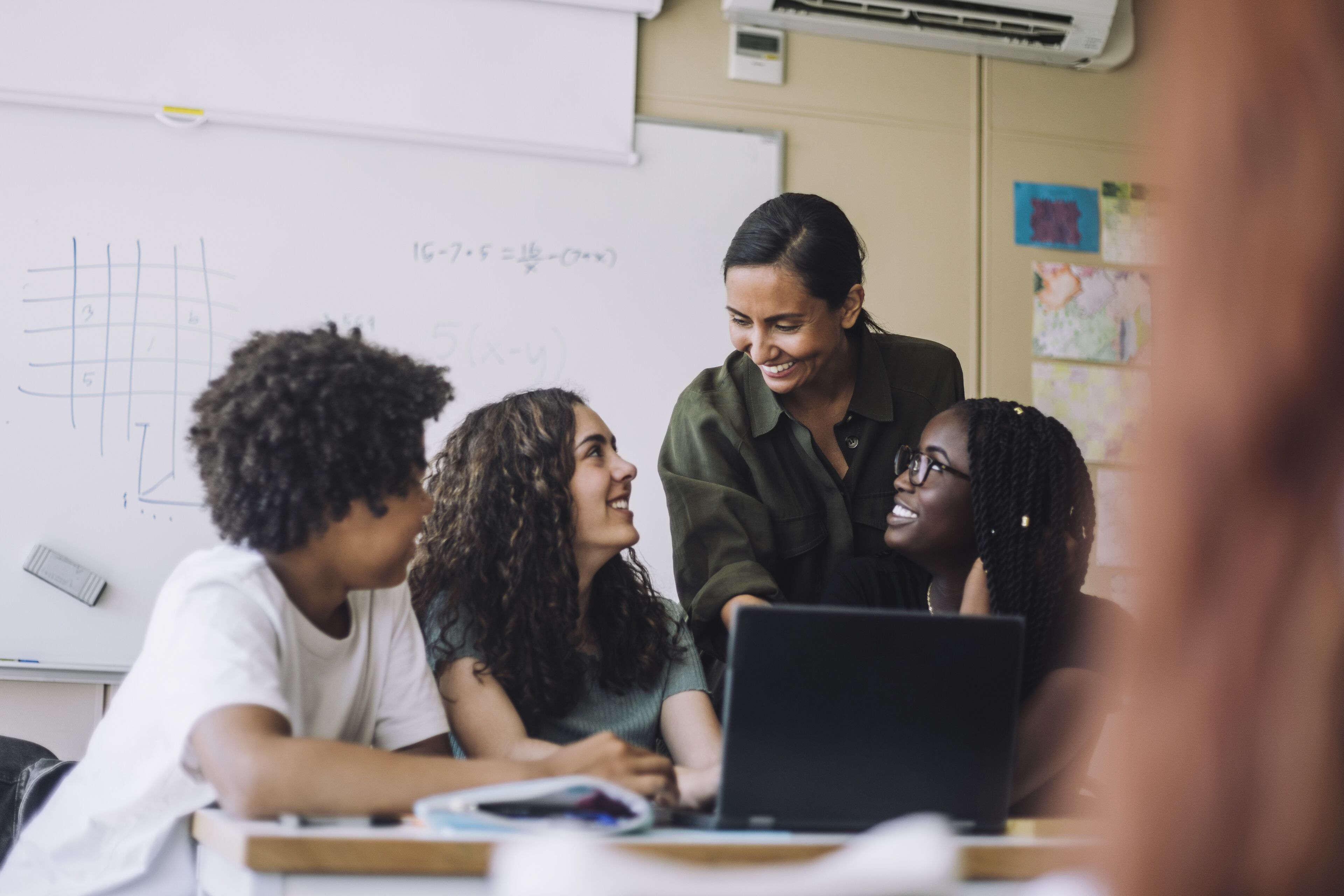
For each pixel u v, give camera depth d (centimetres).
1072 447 152
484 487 148
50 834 108
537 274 255
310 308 244
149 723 104
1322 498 17
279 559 116
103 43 238
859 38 279
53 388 230
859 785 95
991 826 98
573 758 103
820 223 172
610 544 150
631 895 30
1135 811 18
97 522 229
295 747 94
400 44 252
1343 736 17
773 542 178
